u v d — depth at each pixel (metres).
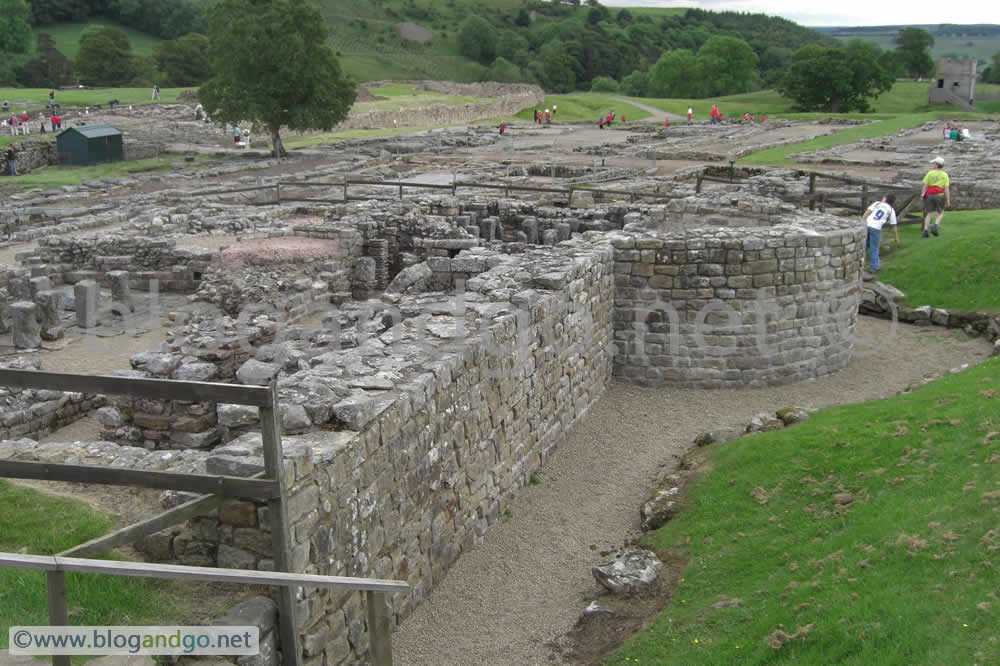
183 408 11.88
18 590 7.00
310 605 7.50
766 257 16.58
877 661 7.17
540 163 45.56
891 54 142.75
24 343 18.42
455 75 145.25
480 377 11.22
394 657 8.81
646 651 8.41
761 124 75.19
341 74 54.12
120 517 8.23
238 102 52.09
